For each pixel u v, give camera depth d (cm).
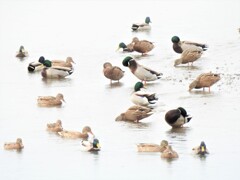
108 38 5838
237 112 3741
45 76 4659
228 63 4809
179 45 5116
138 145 3266
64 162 3183
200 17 6531
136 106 3675
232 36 5666
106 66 4562
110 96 4159
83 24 6406
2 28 6291
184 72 4631
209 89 4150
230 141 3344
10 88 4422
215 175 2997
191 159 3162
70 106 3981
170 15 6675
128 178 2992
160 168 3083
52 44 5675
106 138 3431
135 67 4400
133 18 6606
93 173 3055
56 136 3503
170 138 3403
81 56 5250
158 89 4234
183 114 3534
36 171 3094
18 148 3344
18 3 7338
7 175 3056
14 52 5469
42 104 3997
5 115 3831
